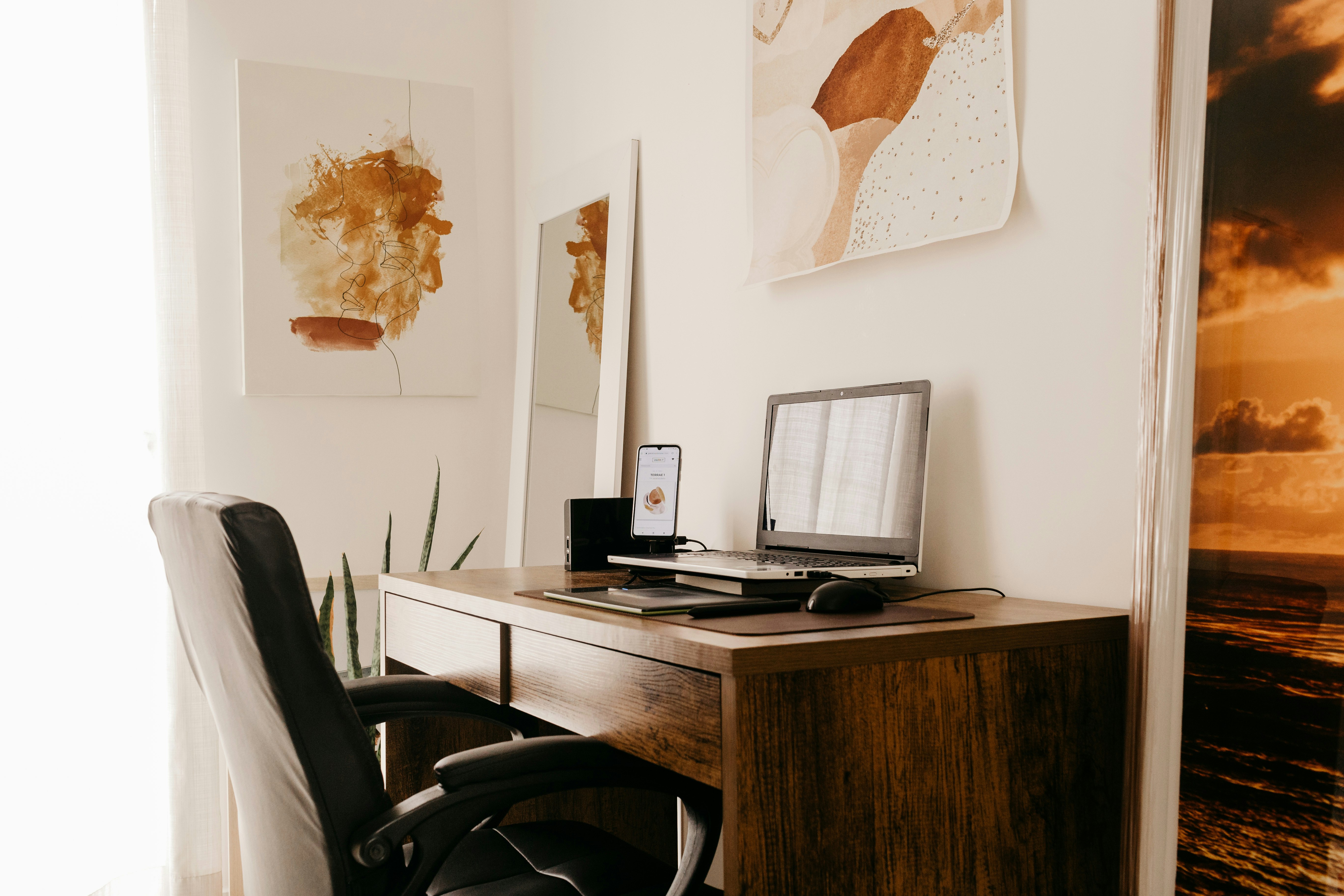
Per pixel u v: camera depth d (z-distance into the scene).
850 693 1.00
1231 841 1.05
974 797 1.07
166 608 2.57
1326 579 0.98
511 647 1.43
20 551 2.48
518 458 2.79
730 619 1.17
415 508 2.97
